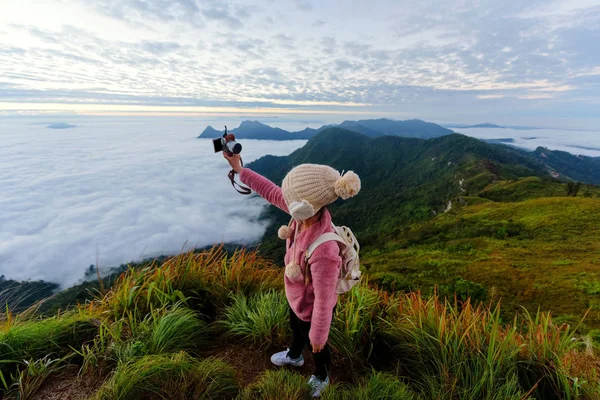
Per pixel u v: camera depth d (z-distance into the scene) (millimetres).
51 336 2270
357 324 2525
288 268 1688
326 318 1576
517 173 82062
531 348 2236
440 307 2719
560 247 23203
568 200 35188
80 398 1831
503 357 2092
